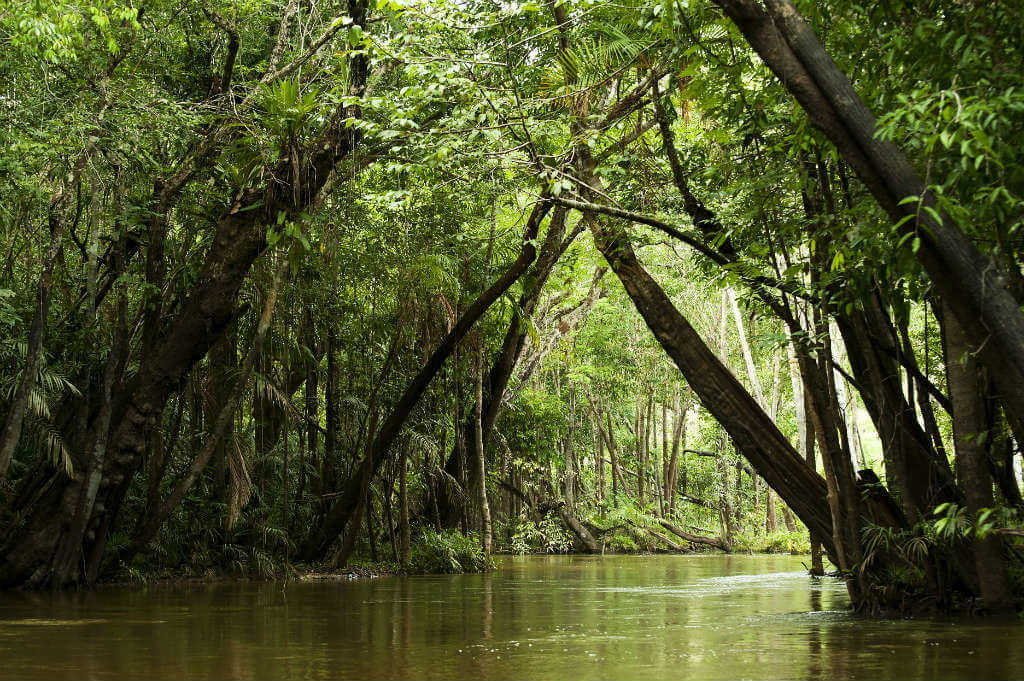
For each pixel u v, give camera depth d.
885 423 8.23
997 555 7.61
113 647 5.80
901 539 8.17
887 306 8.21
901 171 4.23
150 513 12.72
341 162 12.01
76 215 12.78
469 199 11.81
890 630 6.84
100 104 11.11
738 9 4.48
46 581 11.05
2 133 10.16
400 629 6.96
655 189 10.01
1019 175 4.24
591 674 4.67
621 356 30.38
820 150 6.20
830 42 5.74
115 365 11.28
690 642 6.14
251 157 11.27
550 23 9.97
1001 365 4.31
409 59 8.30
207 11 12.20
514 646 5.91
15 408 10.23
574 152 9.68
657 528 29.86
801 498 9.07
